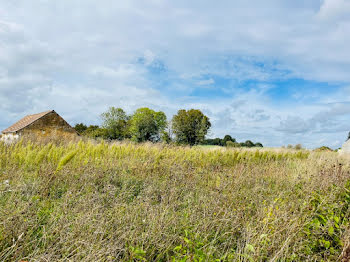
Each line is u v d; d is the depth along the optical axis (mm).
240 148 18219
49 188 5781
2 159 8805
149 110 43094
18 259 2766
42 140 16000
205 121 37812
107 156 11555
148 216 3951
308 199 4488
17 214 3500
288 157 17078
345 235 3391
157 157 10844
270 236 3465
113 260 2932
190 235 3434
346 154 18156
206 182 7461
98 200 4504
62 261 2775
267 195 5691
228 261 3121
